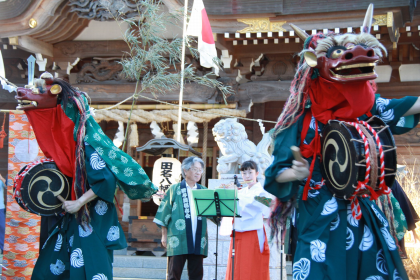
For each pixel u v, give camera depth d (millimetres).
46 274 3676
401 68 11906
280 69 12031
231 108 11672
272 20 10172
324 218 2734
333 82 2680
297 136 2918
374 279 2660
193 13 9141
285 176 2801
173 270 5637
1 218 7707
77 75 12828
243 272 5465
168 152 10547
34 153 5336
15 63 12938
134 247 10742
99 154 3666
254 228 5520
